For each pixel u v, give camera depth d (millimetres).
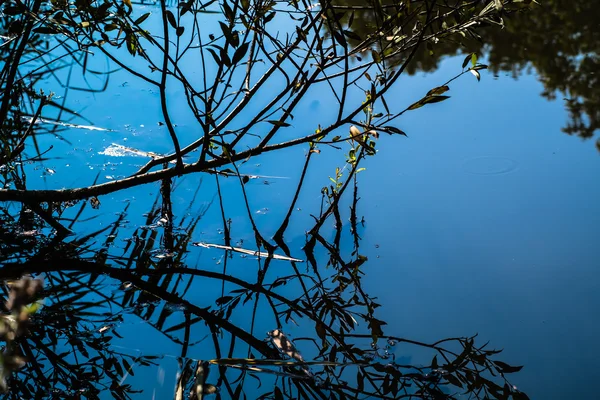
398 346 2430
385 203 3342
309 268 2932
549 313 2543
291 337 2488
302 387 2225
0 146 3375
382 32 2805
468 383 2219
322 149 3787
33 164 3547
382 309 2635
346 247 3051
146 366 2229
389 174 3580
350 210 3273
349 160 3256
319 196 3430
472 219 3166
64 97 4207
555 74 4613
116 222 3135
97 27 2584
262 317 2590
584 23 5406
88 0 2475
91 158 3639
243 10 2422
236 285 2789
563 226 3062
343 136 3844
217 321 2539
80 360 2230
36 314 2416
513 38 5191
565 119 4031
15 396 2018
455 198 3340
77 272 2738
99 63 4594
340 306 2670
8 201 3100
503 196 3332
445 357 2357
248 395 2164
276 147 2963
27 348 2250
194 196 3410
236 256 2984
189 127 3975
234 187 3488
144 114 4074
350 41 4801
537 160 3619
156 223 3160
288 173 3613
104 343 2330
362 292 2746
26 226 3002
